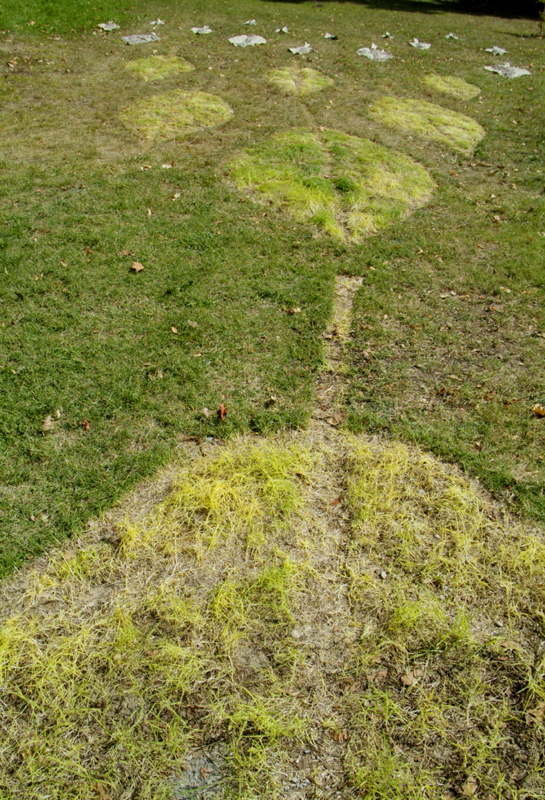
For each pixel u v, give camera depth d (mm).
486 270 6340
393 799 2369
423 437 4078
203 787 2400
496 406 4414
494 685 2760
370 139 9711
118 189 7348
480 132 10641
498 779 2439
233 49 13984
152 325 5020
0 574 3100
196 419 4129
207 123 9719
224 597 3031
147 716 2596
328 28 16766
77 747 2486
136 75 11727
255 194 7496
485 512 3580
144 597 3043
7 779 2395
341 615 3023
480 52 16188
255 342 4934
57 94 10445
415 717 2631
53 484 3588
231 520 3424
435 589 3160
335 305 5570
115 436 3943
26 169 7680
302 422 4156
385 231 7035
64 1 14672
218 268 5906
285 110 10602
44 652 2783
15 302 5191
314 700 2680
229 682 2721
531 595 3139
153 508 3506
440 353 5008
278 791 2393
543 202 8094
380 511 3547
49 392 4246
